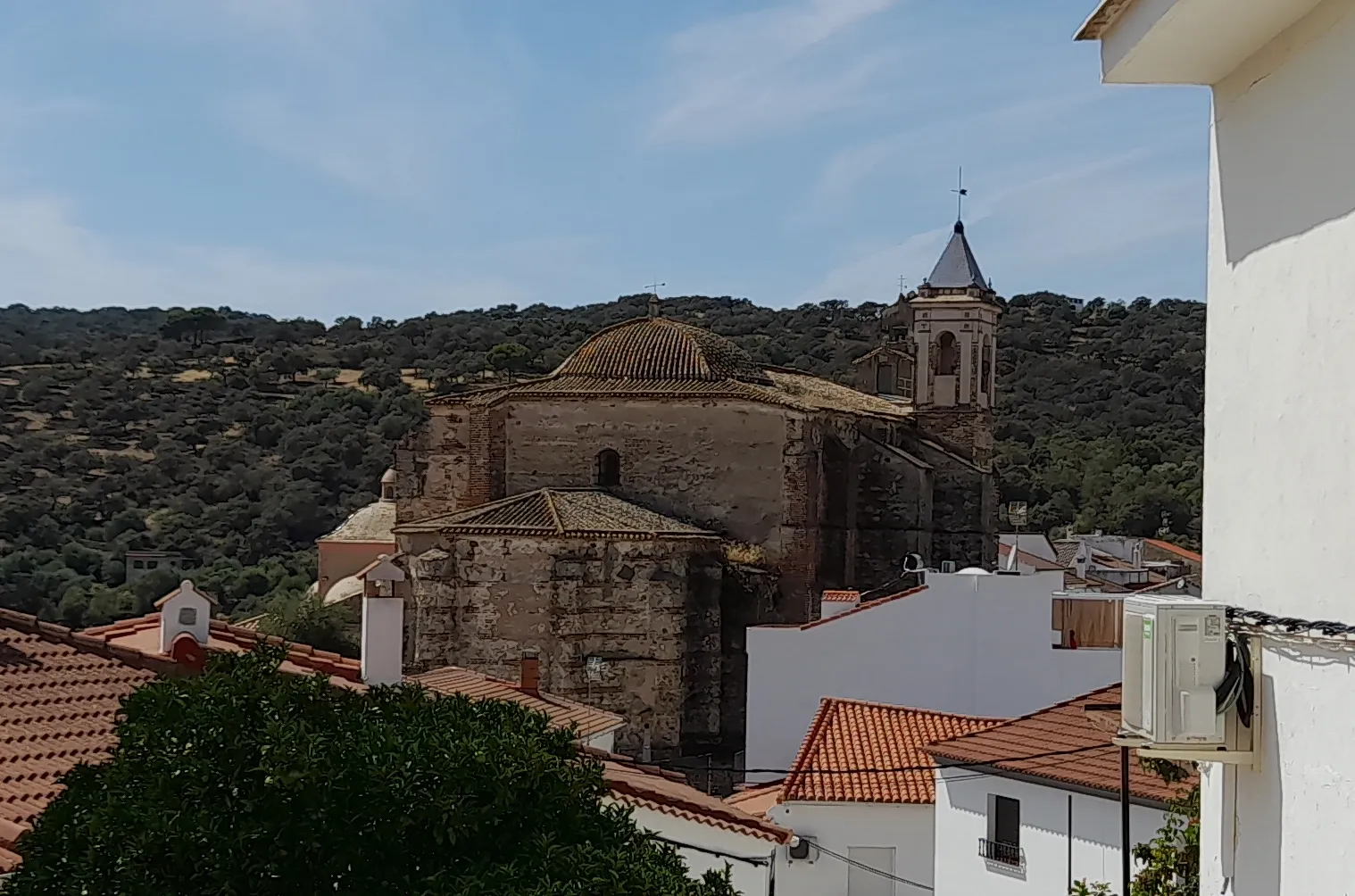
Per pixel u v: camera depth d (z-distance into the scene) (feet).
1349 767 23.22
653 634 163.94
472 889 39.60
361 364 465.88
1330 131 24.71
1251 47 27.99
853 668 141.08
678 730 164.55
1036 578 140.77
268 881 38.75
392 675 83.61
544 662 161.07
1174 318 498.69
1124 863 46.26
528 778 43.83
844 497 196.95
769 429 181.88
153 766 40.93
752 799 114.52
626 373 191.01
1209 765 30.73
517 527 161.89
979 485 213.05
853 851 101.19
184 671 62.75
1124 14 29.17
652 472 183.52
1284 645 25.61
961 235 232.94
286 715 43.86
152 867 38.24
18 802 48.19
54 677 60.39
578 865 41.60
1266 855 26.45
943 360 226.99
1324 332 24.82
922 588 142.41
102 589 252.21
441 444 195.00
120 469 340.18
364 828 40.27
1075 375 450.30
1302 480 25.64
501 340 478.18
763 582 175.01
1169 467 374.02
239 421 388.37
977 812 85.15
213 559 297.53
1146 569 266.98
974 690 139.95
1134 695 28.55
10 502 301.63
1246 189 28.50
